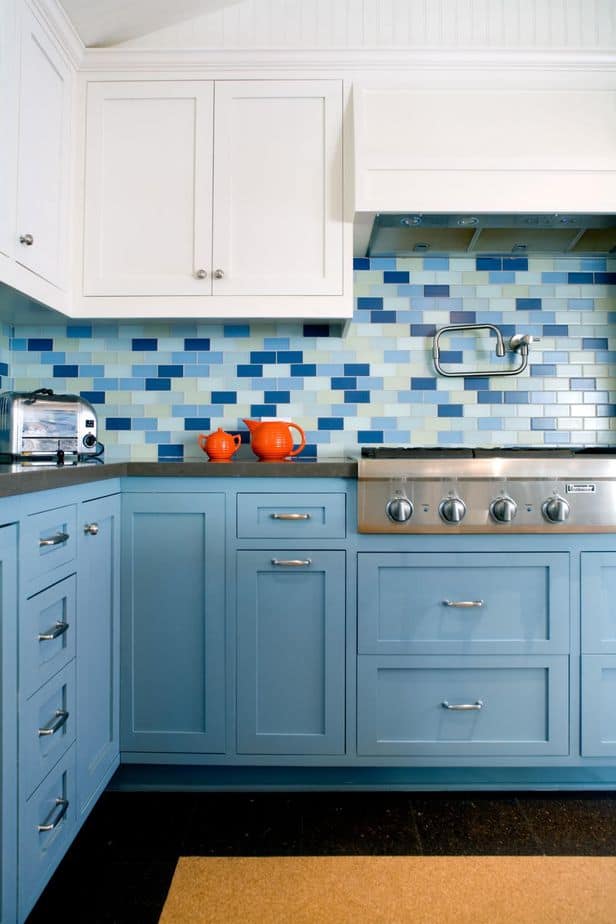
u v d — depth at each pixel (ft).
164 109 5.99
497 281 7.09
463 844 4.61
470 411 7.06
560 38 6.44
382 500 5.04
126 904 3.96
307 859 4.42
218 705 5.17
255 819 4.94
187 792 5.37
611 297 7.09
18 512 3.36
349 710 5.17
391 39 6.41
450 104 5.92
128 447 7.00
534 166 5.88
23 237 4.93
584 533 5.10
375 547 5.14
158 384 7.00
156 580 5.21
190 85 5.98
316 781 5.41
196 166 5.96
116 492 5.10
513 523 5.04
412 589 5.16
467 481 5.04
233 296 5.98
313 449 7.03
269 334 7.02
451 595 5.16
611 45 6.43
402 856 4.46
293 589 5.17
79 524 4.28
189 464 5.12
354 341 7.05
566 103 5.95
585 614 5.14
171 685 5.21
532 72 5.96
